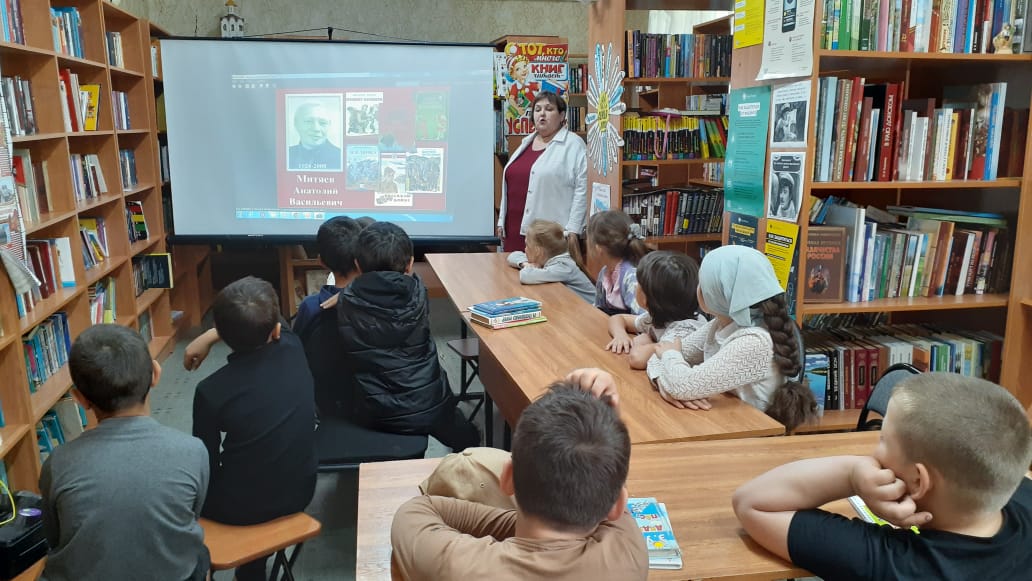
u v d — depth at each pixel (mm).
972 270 2637
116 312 4004
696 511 1346
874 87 2469
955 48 2438
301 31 6359
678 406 1850
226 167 4988
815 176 2422
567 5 6793
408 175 5113
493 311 2623
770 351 1825
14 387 2523
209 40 4848
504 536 1066
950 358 2596
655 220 4465
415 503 1070
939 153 2488
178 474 1549
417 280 2547
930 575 1011
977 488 972
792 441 1653
